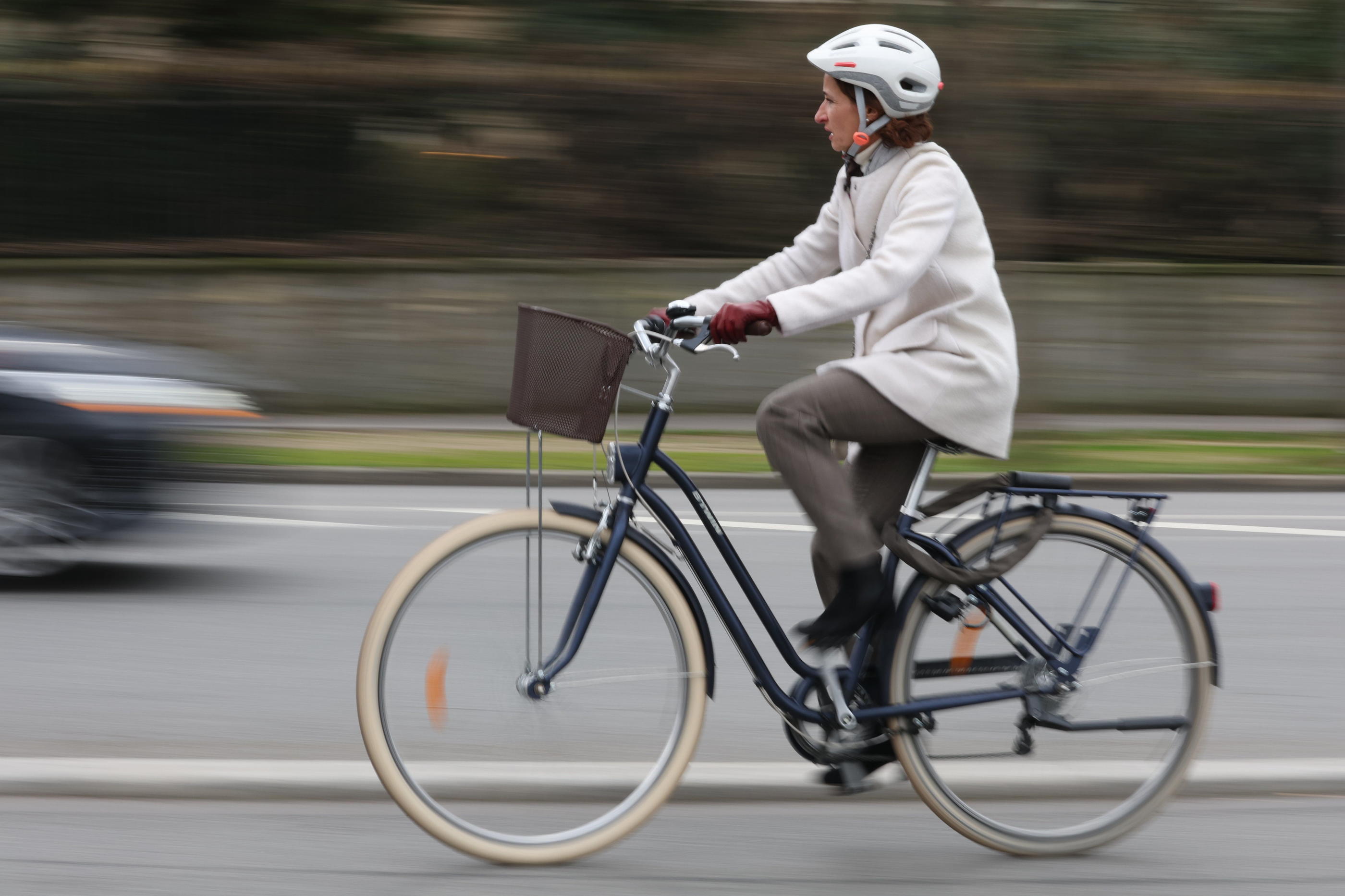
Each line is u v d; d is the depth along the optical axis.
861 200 13.84
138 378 24.88
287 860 13.80
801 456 13.62
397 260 55.84
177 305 55.34
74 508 24.12
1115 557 14.52
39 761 16.11
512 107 57.22
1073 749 14.60
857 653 14.15
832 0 57.66
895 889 13.43
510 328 56.06
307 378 55.47
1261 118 58.19
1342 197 58.12
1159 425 52.69
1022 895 13.35
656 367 13.92
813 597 20.75
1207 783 16.14
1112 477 40.91
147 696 19.16
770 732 17.80
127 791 15.45
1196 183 58.19
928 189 13.46
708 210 57.56
